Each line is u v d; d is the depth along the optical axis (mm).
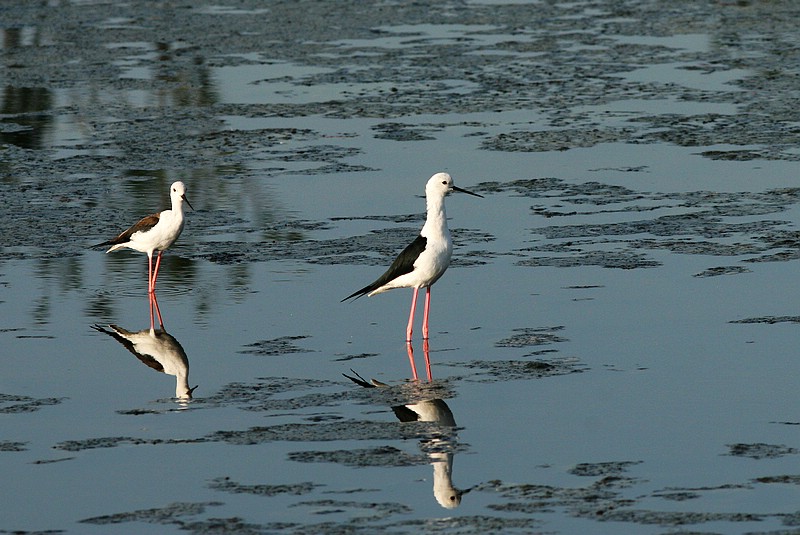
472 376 12055
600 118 24062
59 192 19891
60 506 9398
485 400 11398
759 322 13344
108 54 31219
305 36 33344
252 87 27375
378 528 8883
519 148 22047
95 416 11250
